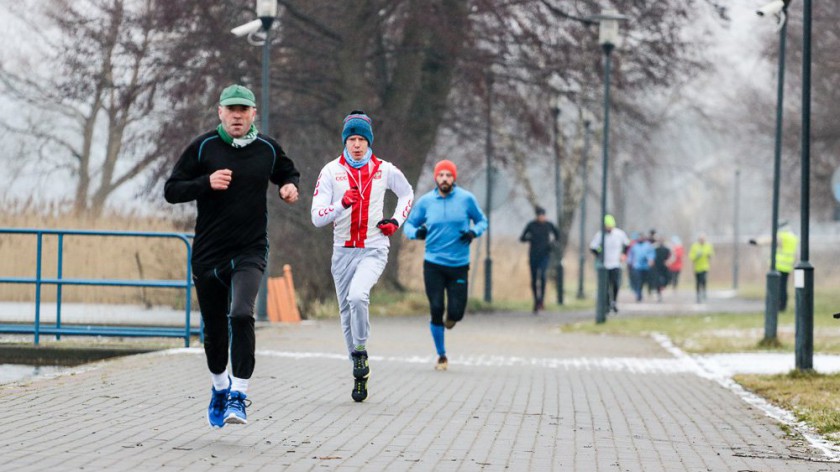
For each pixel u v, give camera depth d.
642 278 108.06
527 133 77.69
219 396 20.88
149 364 33.88
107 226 62.53
